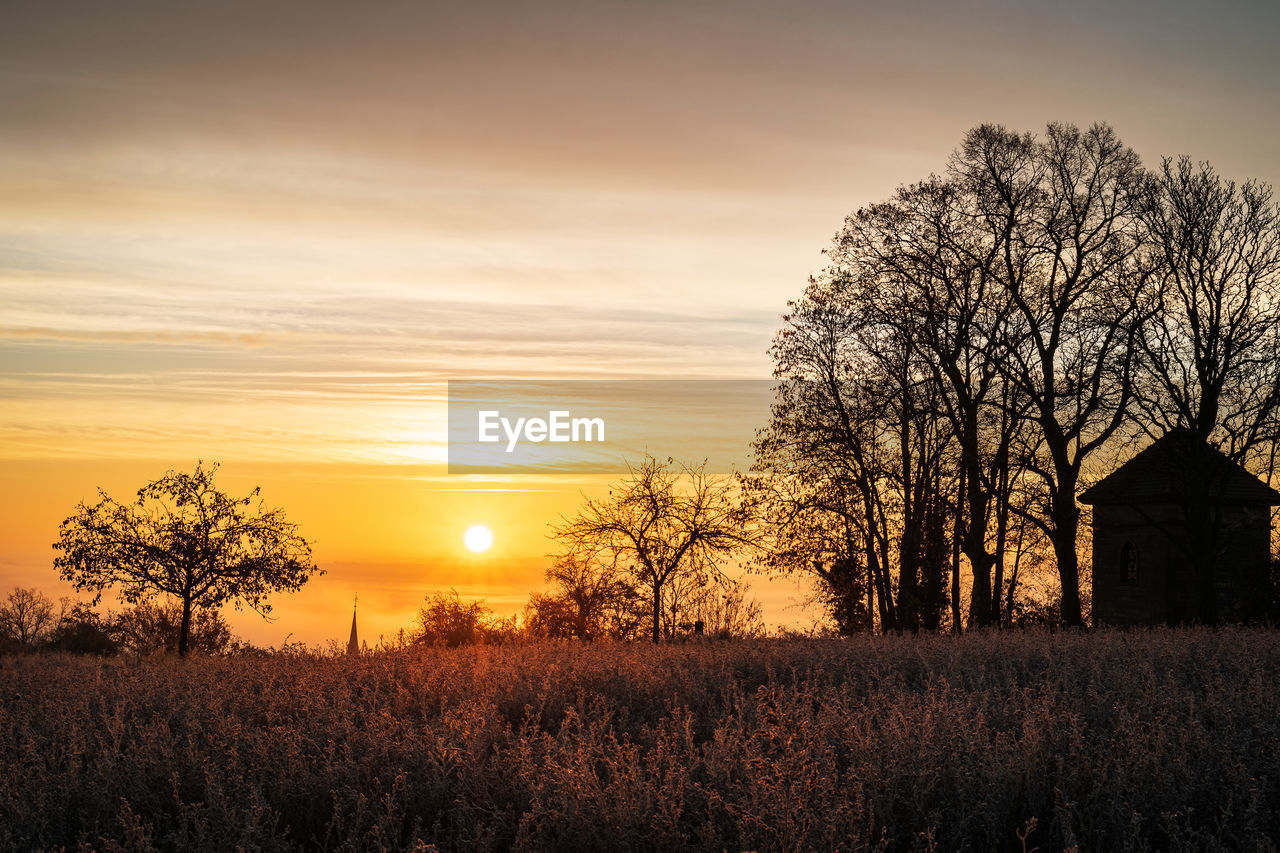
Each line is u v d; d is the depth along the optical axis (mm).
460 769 8336
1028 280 36656
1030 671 15945
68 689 13219
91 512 33969
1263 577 36438
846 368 37812
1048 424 35594
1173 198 35969
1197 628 25141
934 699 10523
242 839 6746
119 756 8922
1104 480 44094
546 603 50562
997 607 36312
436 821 7223
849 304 37250
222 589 34094
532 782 7805
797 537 37438
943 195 36281
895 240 37031
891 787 7660
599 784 7547
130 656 23969
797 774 7434
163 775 8516
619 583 39844
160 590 34375
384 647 18922
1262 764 8391
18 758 9242
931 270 36281
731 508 36875
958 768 7910
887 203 37094
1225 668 15984
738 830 6820
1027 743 8469
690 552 36719
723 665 15336
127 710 11820
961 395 36062
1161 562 44344
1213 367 35750
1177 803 7477
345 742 8977
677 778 7656
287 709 11633
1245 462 35469
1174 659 15609
